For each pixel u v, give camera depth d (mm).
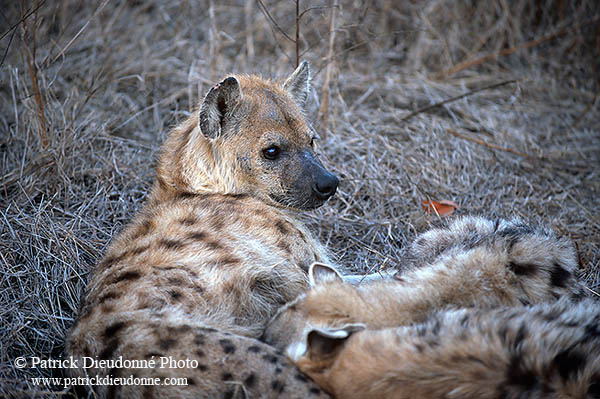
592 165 10812
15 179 8867
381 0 13477
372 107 12023
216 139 7262
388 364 4652
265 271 6449
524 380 4352
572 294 6234
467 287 5840
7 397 5625
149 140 10586
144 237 6438
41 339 6750
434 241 7266
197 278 6004
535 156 10727
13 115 10461
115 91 11500
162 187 7520
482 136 11344
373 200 9602
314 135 7848
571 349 4520
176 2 13812
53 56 11453
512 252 6195
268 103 7449
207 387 4785
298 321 5422
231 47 13086
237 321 6043
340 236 8938
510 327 4758
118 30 12836
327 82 10461
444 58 13469
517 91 12602
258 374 4824
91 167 9555
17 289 7340
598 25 13375
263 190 7512
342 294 5520
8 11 11945
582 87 13117
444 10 13750
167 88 11820
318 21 12664
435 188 9906
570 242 6977
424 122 11508
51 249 7809
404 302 5598
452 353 4570
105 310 5547
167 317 5410
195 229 6473
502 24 13641
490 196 9766
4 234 7867
